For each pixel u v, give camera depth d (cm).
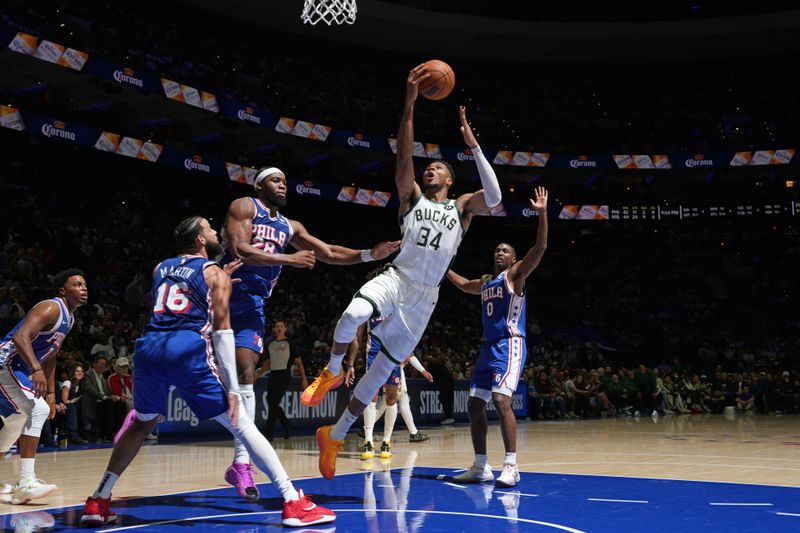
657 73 3231
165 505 470
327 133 2509
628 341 2773
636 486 546
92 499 401
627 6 3053
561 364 2238
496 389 564
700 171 3083
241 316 504
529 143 2995
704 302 2981
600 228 3050
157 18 2555
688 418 1783
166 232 2319
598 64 3186
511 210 2897
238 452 485
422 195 476
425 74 454
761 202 2927
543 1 2994
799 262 3036
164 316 403
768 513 431
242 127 2556
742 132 2984
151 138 2216
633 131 3095
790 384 2136
